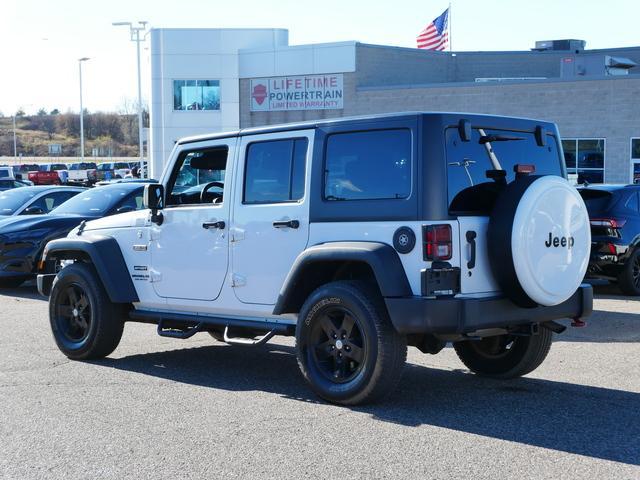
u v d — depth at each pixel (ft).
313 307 21.20
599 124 114.42
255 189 23.44
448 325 19.27
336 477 15.88
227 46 143.23
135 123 511.81
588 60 123.65
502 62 151.33
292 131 22.66
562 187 20.79
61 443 18.21
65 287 27.94
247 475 16.05
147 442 18.20
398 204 20.11
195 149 25.22
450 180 20.20
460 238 20.04
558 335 31.86
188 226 25.00
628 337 31.37
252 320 23.77
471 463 16.62
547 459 16.88
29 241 45.24
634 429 19.03
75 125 527.40
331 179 21.59
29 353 28.66
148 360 27.66
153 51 145.18
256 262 23.21
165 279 25.73
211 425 19.49
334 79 135.74
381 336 20.10
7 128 535.19
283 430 19.03
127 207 48.16
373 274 21.95
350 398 20.75
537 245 20.20
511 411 20.65
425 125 19.99
